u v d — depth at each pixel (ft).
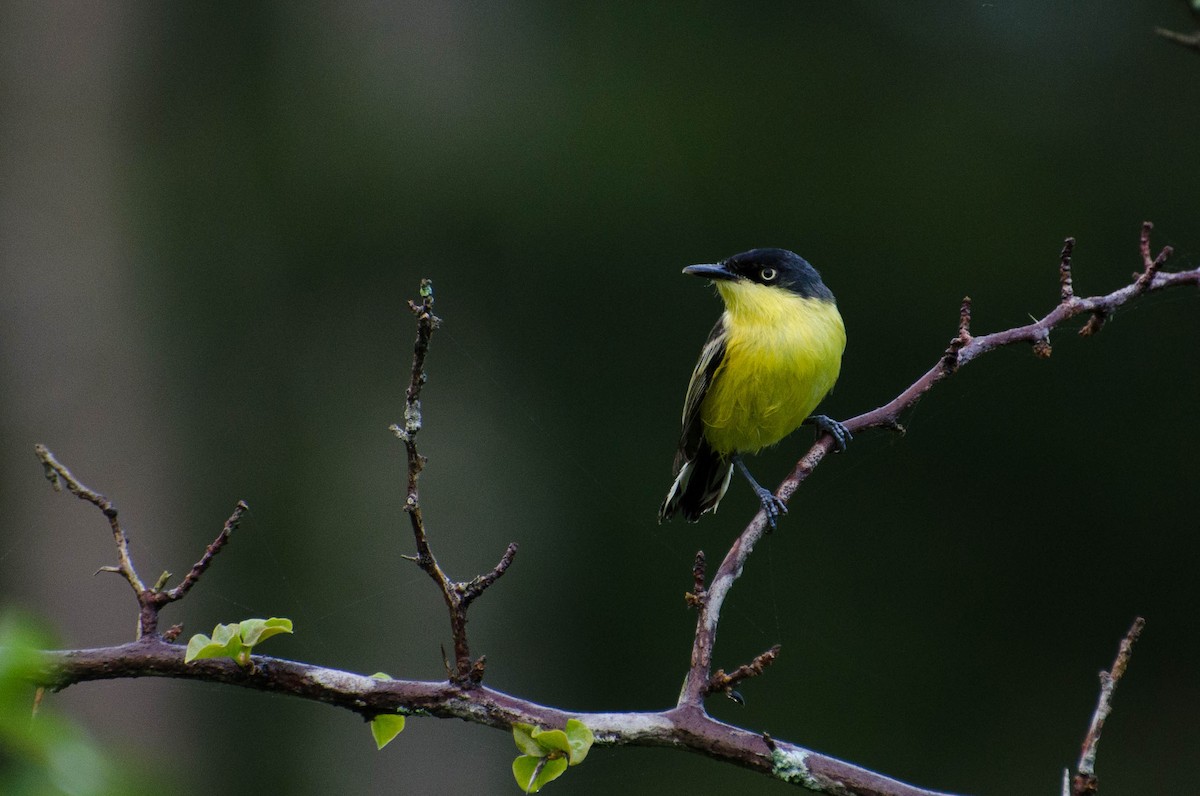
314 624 46.21
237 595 46.29
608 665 51.70
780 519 54.85
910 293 55.98
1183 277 18.72
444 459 48.67
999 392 55.72
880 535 55.11
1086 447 55.47
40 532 44.50
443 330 50.72
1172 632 54.60
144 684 43.06
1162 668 54.03
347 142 51.19
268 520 47.52
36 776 7.61
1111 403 55.47
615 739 13.41
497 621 48.01
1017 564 55.52
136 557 44.88
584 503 52.75
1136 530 55.57
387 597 46.60
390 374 50.21
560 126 54.39
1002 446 55.93
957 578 54.85
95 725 42.22
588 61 56.90
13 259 46.21
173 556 45.91
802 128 56.95
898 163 56.65
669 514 28.22
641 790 48.80
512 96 54.54
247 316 49.73
